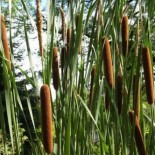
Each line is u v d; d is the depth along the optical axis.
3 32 0.72
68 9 0.75
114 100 0.78
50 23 0.70
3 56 0.67
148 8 0.81
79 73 0.82
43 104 0.69
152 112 0.83
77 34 0.71
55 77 0.78
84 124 0.81
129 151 0.80
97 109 0.78
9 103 0.68
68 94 0.73
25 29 0.72
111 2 0.83
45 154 0.78
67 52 0.76
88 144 0.82
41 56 0.73
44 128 0.69
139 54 0.76
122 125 0.79
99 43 0.82
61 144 0.76
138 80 0.76
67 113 0.75
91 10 0.80
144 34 0.82
